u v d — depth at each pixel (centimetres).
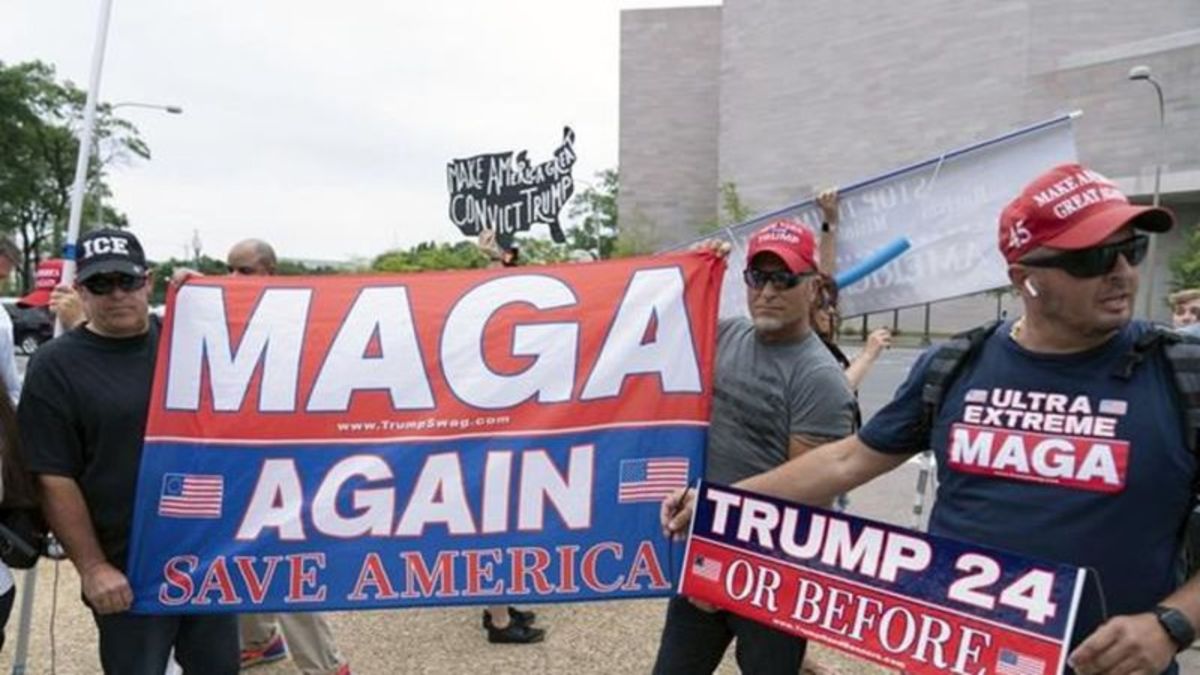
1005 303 3338
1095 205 160
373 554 258
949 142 3697
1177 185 3133
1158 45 3184
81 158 568
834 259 407
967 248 381
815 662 366
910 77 3803
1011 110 3528
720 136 4578
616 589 256
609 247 6041
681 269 268
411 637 420
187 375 262
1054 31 3462
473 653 401
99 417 249
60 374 247
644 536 256
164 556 255
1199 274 3014
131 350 258
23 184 4344
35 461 243
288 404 264
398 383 266
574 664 390
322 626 350
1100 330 164
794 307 254
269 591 257
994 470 175
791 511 204
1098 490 162
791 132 4234
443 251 3631
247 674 381
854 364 379
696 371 261
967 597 175
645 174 5031
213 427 261
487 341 269
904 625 184
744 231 424
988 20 3569
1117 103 3281
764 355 260
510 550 258
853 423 255
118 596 246
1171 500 159
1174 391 160
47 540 273
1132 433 160
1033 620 165
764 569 207
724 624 260
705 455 258
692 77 4969
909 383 199
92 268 244
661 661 271
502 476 261
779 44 4259
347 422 264
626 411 262
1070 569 161
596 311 269
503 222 645
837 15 4025
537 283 274
